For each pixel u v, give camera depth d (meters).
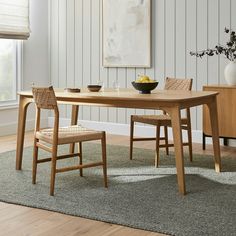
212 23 5.43
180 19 5.64
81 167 3.52
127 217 2.93
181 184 3.43
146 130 6.04
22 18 6.20
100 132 3.60
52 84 6.79
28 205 3.19
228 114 4.99
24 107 4.15
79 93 3.94
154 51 5.86
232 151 5.10
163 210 3.06
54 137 3.40
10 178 3.88
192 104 3.71
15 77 6.34
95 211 3.04
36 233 2.70
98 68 6.34
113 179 3.86
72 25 6.52
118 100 3.66
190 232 2.66
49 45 6.76
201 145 5.47
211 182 3.77
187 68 5.64
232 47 5.21
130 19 5.96
